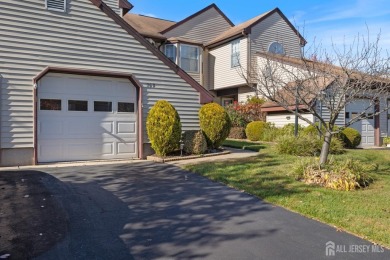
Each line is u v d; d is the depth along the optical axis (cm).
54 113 970
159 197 620
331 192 651
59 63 957
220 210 549
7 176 759
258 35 2067
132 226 473
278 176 778
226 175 785
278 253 394
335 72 865
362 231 455
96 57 1016
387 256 389
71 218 495
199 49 2216
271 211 546
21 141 910
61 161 980
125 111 1088
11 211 516
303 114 1540
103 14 1030
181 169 884
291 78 1214
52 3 948
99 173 823
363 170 769
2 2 879
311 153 1120
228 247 409
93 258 373
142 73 1099
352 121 788
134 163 987
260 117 1850
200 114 1189
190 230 462
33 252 381
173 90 1159
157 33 2084
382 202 587
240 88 2152
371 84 811
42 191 632
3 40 880
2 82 880
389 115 1777
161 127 1042
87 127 1023
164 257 380
